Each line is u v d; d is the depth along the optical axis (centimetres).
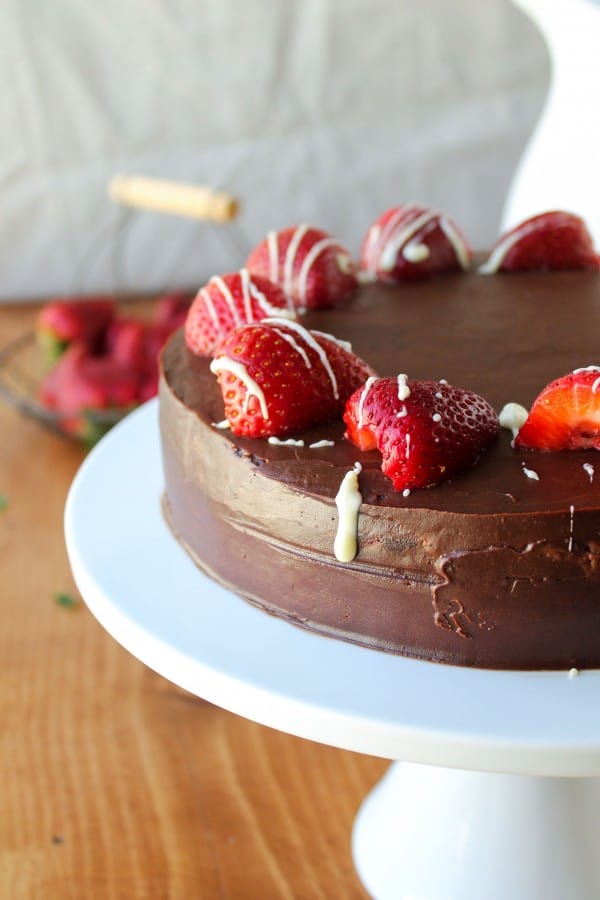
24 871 60
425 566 51
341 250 65
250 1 115
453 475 52
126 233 123
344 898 60
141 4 114
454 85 121
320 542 52
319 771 65
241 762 65
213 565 56
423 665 51
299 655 52
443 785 62
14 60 115
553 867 60
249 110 120
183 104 119
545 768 48
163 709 67
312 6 116
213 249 125
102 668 69
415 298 65
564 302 64
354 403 53
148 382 85
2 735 66
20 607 72
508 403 56
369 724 49
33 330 108
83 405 83
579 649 51
